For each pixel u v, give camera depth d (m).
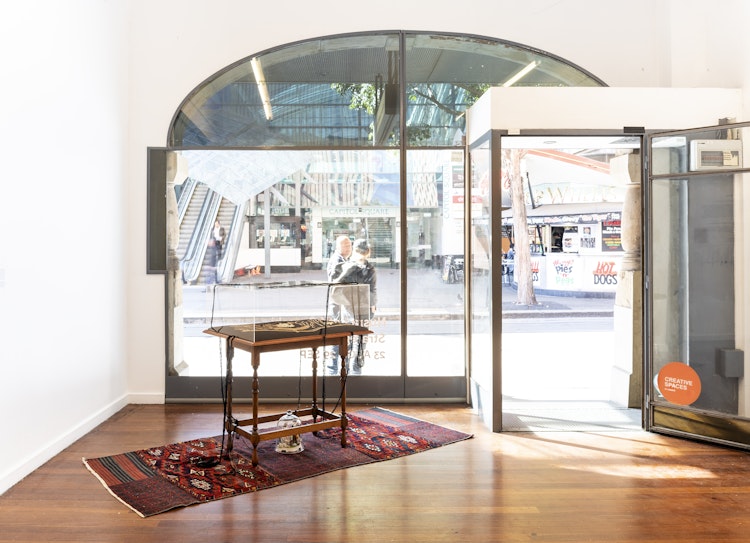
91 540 3.21
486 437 5.02
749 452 4.67
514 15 6.17
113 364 5.72
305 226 6.21
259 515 3.52
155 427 5.27
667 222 5.14
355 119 6.21
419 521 3.44
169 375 6.11
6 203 3.90
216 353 6.13
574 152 14.66
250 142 6.17
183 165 6.13
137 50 6.07
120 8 5.83
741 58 5.26
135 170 6.06
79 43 4.95
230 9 6.11
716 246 5.04
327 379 6.16
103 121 5.44
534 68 6.23
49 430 4.48
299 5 6.13
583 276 17.58
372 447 4.71
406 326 6.20
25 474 4.11
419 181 6.21
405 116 6.19
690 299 5.10
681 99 5.23
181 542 3.20
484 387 5.50
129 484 3.96
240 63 6.13
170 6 6.08
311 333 4.42
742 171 4.91
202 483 3.98
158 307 6.09
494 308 5.16
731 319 5.00
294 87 6.19
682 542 3.18
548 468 4.28
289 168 6.20
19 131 4.06
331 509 3.60
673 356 5.14
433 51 6.20
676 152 5.10
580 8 6.16
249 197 6.18
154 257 6.07
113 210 5.69
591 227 17.41
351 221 6.22
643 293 5.25
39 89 4.32
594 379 7.59
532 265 18.75
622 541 3.20
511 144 5.68
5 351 3.89
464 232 6.19
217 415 5.67
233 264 6.18
